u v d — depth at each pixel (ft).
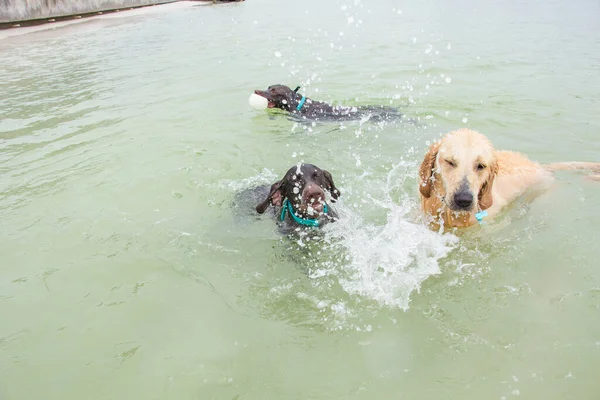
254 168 5.64
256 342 3.14
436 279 3.67
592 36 11.89
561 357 2.90
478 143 3.97
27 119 7.24
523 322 3.19
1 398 2.76
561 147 5.62
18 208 4.80
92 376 2.91
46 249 4.17
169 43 12.76
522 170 4.76
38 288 3.68
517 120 6.50
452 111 7.01
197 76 9.32
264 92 7.38
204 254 4.10
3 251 4.14
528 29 13.28
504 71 8.89
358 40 12.32
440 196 4.16
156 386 2.83
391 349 3.05
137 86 8.75
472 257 3.89
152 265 3.94
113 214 4.69
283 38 12.91
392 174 5.32
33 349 3.12
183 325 3.29
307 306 3.47
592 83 7.86
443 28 13.84
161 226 4.50
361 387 2.79
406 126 6.66
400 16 16.65
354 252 4.09
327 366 2.94
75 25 16.35
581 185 4.69
